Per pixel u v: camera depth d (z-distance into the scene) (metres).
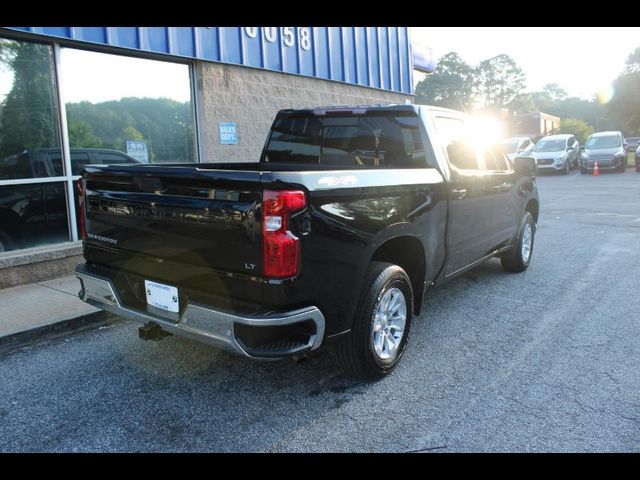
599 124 72.50
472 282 6.40
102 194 3.70
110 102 6.91
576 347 4.40
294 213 2.95
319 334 3.17
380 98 11.83
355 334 3.56
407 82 12.79
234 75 8.24
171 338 4.64
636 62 52.28
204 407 3.46
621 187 17.80
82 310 5.06
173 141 7.71
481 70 87.06
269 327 2.93
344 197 3.29
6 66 5.91
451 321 5.05
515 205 6.22
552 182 20.75
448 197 4.47
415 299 4.36
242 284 3.04
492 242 5.70
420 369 4.02
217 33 7.87
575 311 5.30
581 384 3.74
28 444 3.05
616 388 3.67
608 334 4.67
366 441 3.08
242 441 3.09
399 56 12.41
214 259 3.12
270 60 8.79
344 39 10.52
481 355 4.27
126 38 6.73
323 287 3.17
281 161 5.27
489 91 87.25
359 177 3.44
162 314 3.43
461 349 4.39
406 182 3.87
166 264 3.37
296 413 3.39
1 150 5.96
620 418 3.28
